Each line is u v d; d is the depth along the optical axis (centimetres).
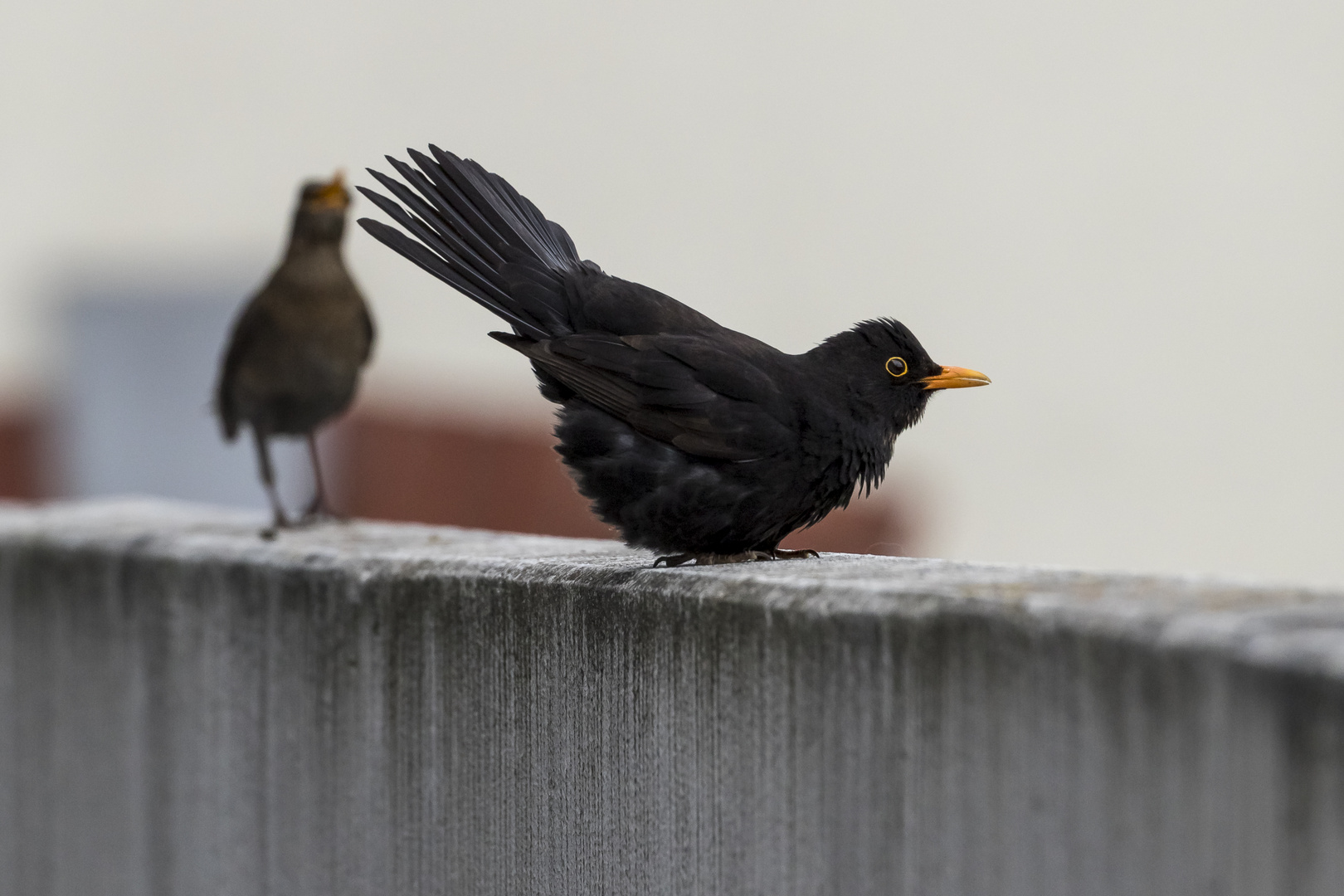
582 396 779
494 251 822
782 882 558
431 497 1770
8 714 990
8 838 1000
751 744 569
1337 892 402
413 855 743
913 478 1983
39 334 2311
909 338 811
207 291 2219
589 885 652
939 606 501
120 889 923
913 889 511
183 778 876
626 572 636
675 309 814
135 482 2231
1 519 1031
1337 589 499
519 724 684
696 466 764
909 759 511
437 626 723
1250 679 421
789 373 788
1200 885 434
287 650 805
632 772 625
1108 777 455
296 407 1335
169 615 877
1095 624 459
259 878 832
